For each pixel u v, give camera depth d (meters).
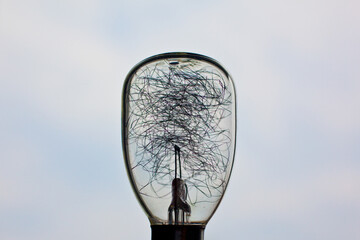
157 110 0.69
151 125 0.69
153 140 0.69
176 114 0.69
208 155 0.69
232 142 0.72
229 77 0.74
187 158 0.68
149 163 0.69
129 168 0.71
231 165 0.72
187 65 0.70
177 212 0.67
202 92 0.70
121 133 0.73
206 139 0.69
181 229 0.63
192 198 0.68
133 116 0.71
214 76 0.71
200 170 0.68
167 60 0.71
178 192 0.67
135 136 0.70
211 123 0.69
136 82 0.72
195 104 0.69
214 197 0.69
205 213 0.68
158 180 0.68
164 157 0.68
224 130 0.70
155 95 0.70
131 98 0.72
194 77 0.70
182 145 0.68
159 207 0.68
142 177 0.69
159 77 0.70
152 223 0.69
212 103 0.70
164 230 0.64
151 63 0.71
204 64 0.71
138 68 0.72
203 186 0.68
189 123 0.69
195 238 0.64
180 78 0.70
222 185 0.70
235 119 0.75
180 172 0.68
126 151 0.71
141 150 0.70
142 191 0.69
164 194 0.68
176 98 0.69
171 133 0.69
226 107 0.71
